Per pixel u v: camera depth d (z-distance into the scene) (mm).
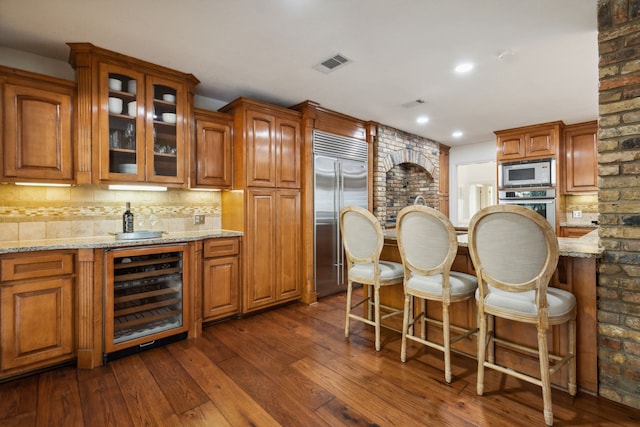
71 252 2150
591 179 4266
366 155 4316
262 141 3240
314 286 3648
